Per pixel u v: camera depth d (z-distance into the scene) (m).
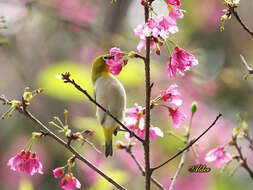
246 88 15.12
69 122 13.45
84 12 15.66
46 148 13.62
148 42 5.60
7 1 13.98
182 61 5.79
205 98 14.62
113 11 15.79
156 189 11.78
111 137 7.61
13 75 16.34
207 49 15.89
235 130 7.04
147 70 5.65
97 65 7.84
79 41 16.00
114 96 7.46
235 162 11.37
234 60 16.34
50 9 14.62
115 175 8.39
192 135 12.23
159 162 12.30
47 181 13.42
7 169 14.33
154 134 6.66
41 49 15.84
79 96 9.91
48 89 9.86
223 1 5.78
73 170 10.70
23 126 14.52
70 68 9.72
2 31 13.80
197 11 15.63
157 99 6.33
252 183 12.10
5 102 6.00
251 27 16.80
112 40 14.24
